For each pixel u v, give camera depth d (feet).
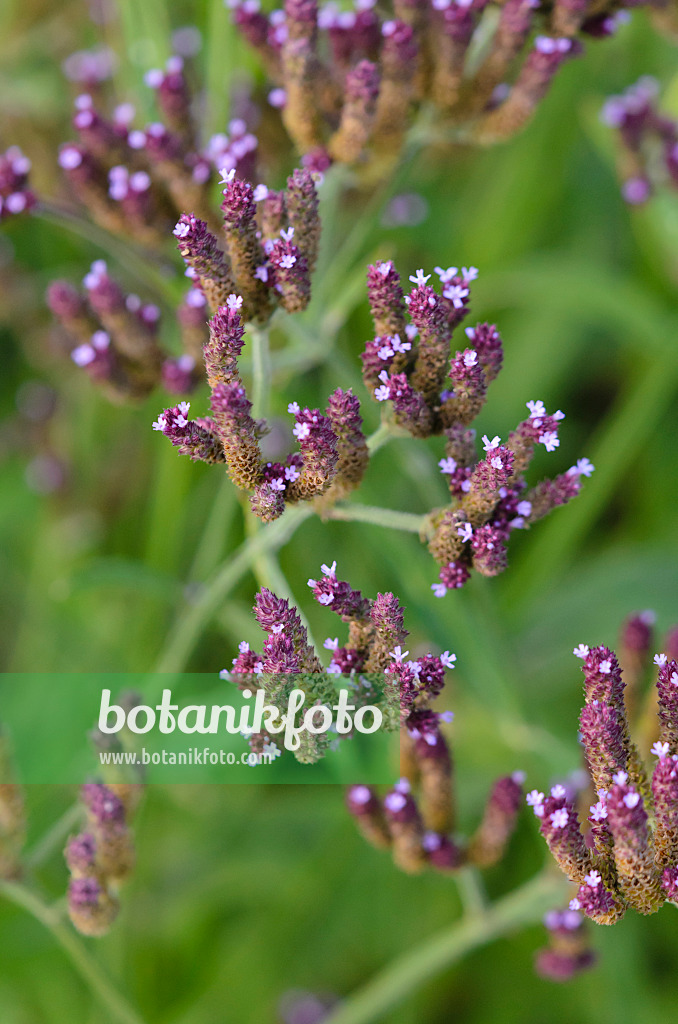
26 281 2.16
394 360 1.52
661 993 1.93
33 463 2.15
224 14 1.84
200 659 1.99
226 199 1.52
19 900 1.62
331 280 1.80
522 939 1.98
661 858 1.43
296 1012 1.93
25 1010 1.91
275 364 1.77
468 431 1.51
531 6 1.69
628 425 1.98
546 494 1.52
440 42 1.72
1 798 1.60
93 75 1.95
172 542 1.98
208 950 1.96
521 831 1.97
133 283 2.07
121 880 1.60
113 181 1.72
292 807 1.99
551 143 2.18
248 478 1.48
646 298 1.98
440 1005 1.96
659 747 1.43
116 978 1.64
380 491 2.05
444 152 2.11
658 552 2.04
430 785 1.62
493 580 2.07
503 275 2.00
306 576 2.05
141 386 1.75
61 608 2.11
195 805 2.01
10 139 2.04
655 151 1.92
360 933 1.97
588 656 1.44
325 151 1.73
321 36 1.84
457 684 2.00
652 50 2.18
